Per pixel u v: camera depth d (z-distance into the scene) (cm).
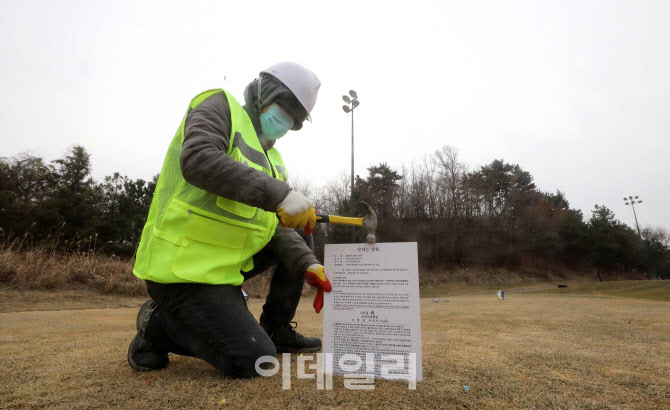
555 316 420
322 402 114
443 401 116
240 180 127
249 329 142
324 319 158
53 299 765
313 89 178
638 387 134
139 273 140
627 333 275
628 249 4291
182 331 145
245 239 151
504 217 4059
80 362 171
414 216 3803
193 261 137
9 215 1928
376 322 150
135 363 155
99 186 2642
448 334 267
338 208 2536
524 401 117
